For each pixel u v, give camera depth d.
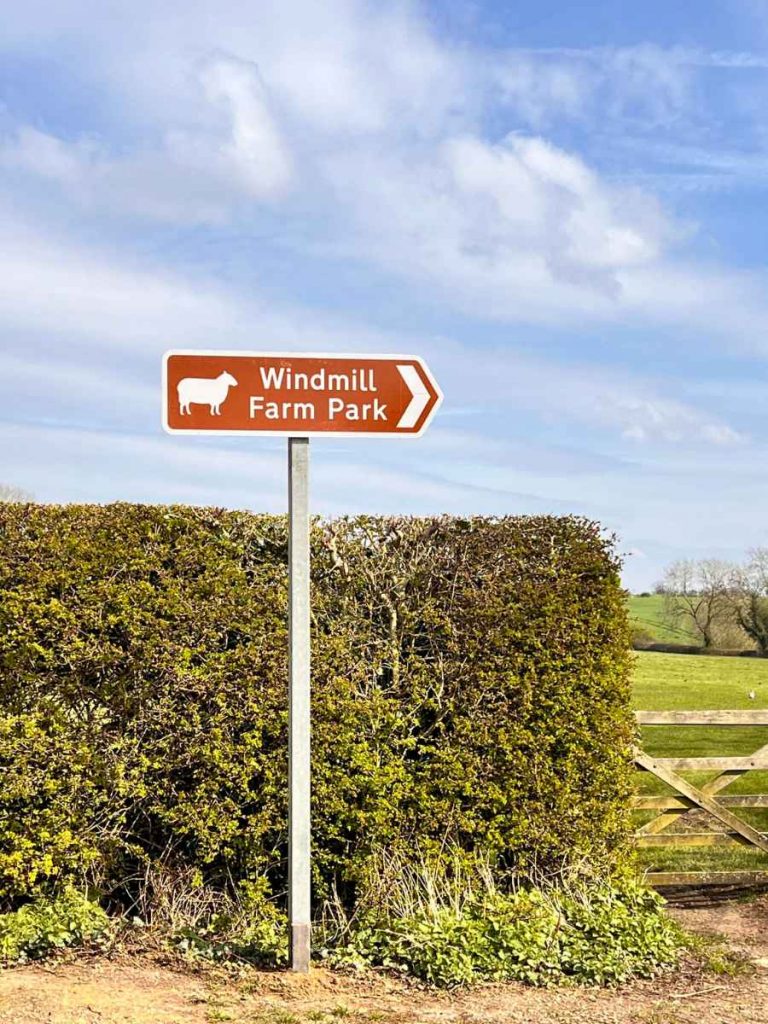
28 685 7.24
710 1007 6.18
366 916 7.27
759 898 9.26
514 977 6.54
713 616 30.64
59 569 7.32
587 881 8.17
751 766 9.62
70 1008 5.43
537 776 8.09
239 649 7.54
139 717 7.35
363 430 6.36
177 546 7.61
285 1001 5.79
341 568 8.10
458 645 8.09
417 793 7.86
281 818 7.44
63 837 7.06
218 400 6.19
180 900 7.26
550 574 8.38
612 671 8.48
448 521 8.34
